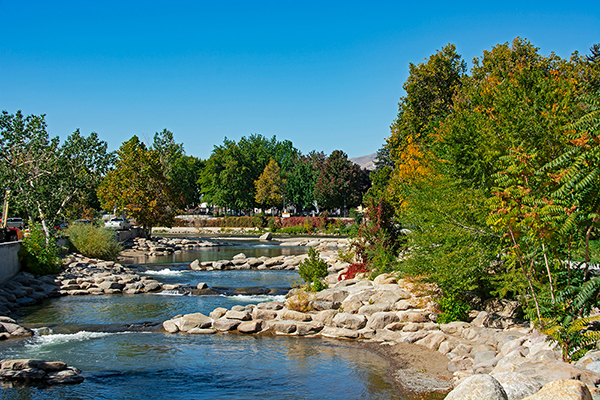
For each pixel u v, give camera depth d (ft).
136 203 179.32
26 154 95.50
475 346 41.78
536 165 32.91
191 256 146.82
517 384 23.45
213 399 34.24
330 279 81.10
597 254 32.35
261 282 92.58
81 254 115.14
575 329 27.45
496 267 48.93
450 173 50.60
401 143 138.72
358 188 323.78
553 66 96.22
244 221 293.23
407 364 41.27
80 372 40.37
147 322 59.00
